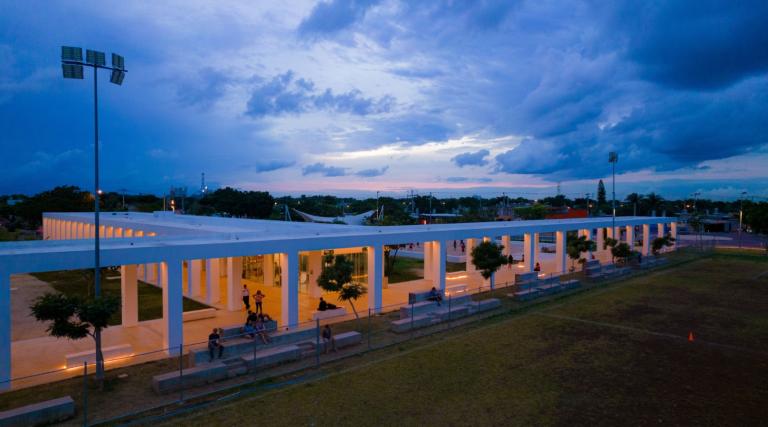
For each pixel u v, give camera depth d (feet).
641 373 49.01
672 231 190.90
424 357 54.34
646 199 351.67
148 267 109.70
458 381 46.80
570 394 43.60
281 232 86.22
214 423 37.60
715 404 41.47
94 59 45.42
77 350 57.82
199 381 45.73
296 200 467.52
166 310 55.83
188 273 93.09
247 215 339.77
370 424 37.50
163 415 39.04
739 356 54.60
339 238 72.28
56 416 37.55
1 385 44.16
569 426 37.24
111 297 45.62
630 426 37.29
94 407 40.57
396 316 75.10
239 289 82.58
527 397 42.88
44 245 63.36
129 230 117.70
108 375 48.34
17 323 72.79
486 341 60.70
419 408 40.52
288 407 40.70
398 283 108.78
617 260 136.05
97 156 46.11
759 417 38.93
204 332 67.72
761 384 46.14
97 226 46.47
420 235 85.87
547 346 58.44
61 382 46.52
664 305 82.48
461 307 76.28
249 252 61.82
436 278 90.53
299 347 54.90
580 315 75.10
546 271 126.31
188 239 70.49
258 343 55.26
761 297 89.76
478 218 291.17
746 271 124.77
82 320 42.96
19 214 275.80
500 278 114.32
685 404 41.45
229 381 46.83
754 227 191.31
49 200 275.80
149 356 54.70
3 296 44.34
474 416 38.99
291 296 66.28
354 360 53.47
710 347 57.93
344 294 66.64
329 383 46.39
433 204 506.07
